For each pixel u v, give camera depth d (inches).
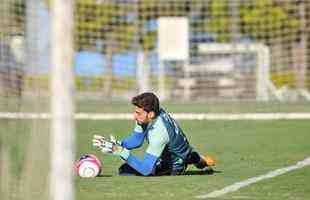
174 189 882.1
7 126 625.9
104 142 965.8
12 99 669.3
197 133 1718.8
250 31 2984.7
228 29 3006.9
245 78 2992.1
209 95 3016.7
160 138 958.4
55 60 410.3
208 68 3014.3
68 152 415.2
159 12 2960.1
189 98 2997.0
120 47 2928.2
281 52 2935.5
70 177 417.4
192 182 936.9
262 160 1210.6
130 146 984.3
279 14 2918.3
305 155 1283.2
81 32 2878.9
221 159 1224.8
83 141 1507.1
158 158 967.6
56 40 409.4
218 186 910.4
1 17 740.7
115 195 839.7
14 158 597.9
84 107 2549.2
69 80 411.8
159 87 2933.1
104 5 2891.2
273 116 2137.1
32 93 571.8
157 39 2933.1
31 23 546.0
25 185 573.3
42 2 485.4
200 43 3019.2
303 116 2140.7
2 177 593.9
